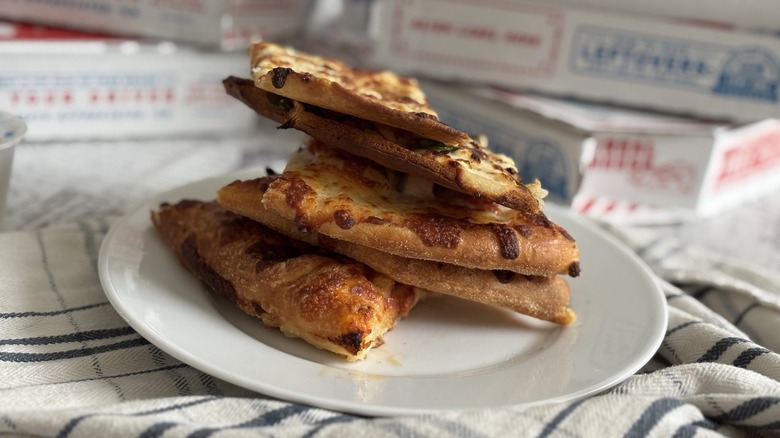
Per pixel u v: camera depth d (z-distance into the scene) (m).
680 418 0.29
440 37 0.60
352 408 0.29
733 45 0.56
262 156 0.62
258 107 0.38
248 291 0.35
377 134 0.36
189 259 0.38
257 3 0.62
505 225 0.36
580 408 0.29
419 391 0.31
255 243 0.37
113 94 0.59
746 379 0.33
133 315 0.33
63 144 0.59
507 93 0.59
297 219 0.34
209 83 0.62
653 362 0.38
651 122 0.56
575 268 0.37
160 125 0.61
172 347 0.31
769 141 0.61
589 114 0.57
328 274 0.35
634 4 0.57
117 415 0.27
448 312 0.39
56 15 0.59
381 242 0.34
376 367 0.34
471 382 0.32
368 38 0.68
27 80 0.56
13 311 0.35
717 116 0.58
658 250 0.48
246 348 0.33
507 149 0.58
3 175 0.43
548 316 0.37
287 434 0.27
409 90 0.42
